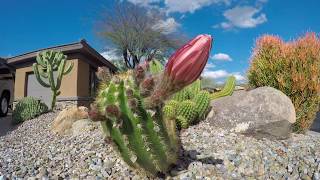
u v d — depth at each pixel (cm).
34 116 511
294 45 328
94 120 146
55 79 671
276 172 196
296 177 194
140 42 1161
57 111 548
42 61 563
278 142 265
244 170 190
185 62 133
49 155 236
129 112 146
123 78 152
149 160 158
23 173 200
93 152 222
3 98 722
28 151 266
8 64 751
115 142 153
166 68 136
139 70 144
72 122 358
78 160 214
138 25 1160
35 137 359
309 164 217
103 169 190
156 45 1169
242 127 277
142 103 146
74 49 660
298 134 315
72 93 664
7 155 256
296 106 317
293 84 316
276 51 332
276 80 328
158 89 142
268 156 217
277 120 272
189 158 199
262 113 278
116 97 144
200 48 132
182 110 278
